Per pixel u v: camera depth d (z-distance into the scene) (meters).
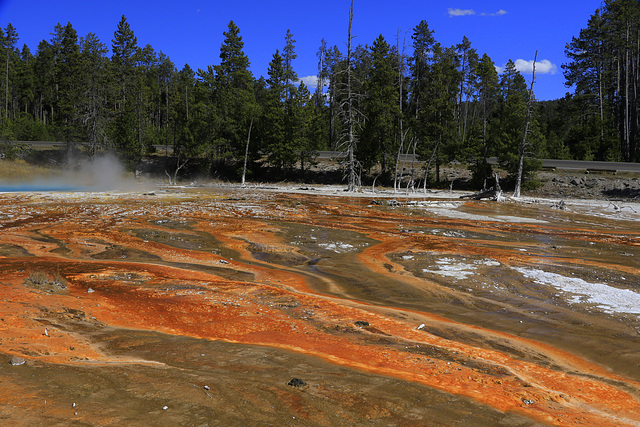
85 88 68.75
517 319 9.88
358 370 6.18
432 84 60.94
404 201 41.09
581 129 68.19
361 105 63.59
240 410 4.56
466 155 58.72
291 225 24.53
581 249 19.31
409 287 12.58
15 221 24.06
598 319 9.93
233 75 73.50
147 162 75.44
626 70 66.12
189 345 7.02
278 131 67.69
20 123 87.19
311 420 4.46
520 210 36.47
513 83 72.56
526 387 6.09
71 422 4.05
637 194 46.75
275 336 7.84
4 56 102.50
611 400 5.91
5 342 6.47
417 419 4.68
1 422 3.96
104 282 11.71
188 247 17.73
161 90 112.19
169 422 4.17
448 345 7.89
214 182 67.31
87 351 6.48
